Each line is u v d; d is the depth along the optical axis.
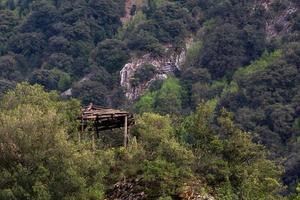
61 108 47.00
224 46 170.88
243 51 171.12
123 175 42.25
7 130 35.22
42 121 36.22
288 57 149.00
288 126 124.69
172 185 40.84
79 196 35.12
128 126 47.19
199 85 159.75
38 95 50.47
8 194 32.88
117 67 182.12
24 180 34.06
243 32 174.62
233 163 47.00
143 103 155.50
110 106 164.38
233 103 142.00
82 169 36.72
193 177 43.03
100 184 37.47
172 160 42.88
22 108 38.72
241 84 149.00
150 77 173.12
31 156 34.84
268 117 128.88
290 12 178.88
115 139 50.09
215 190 43.62
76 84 167.00
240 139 47.78
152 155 43.66
